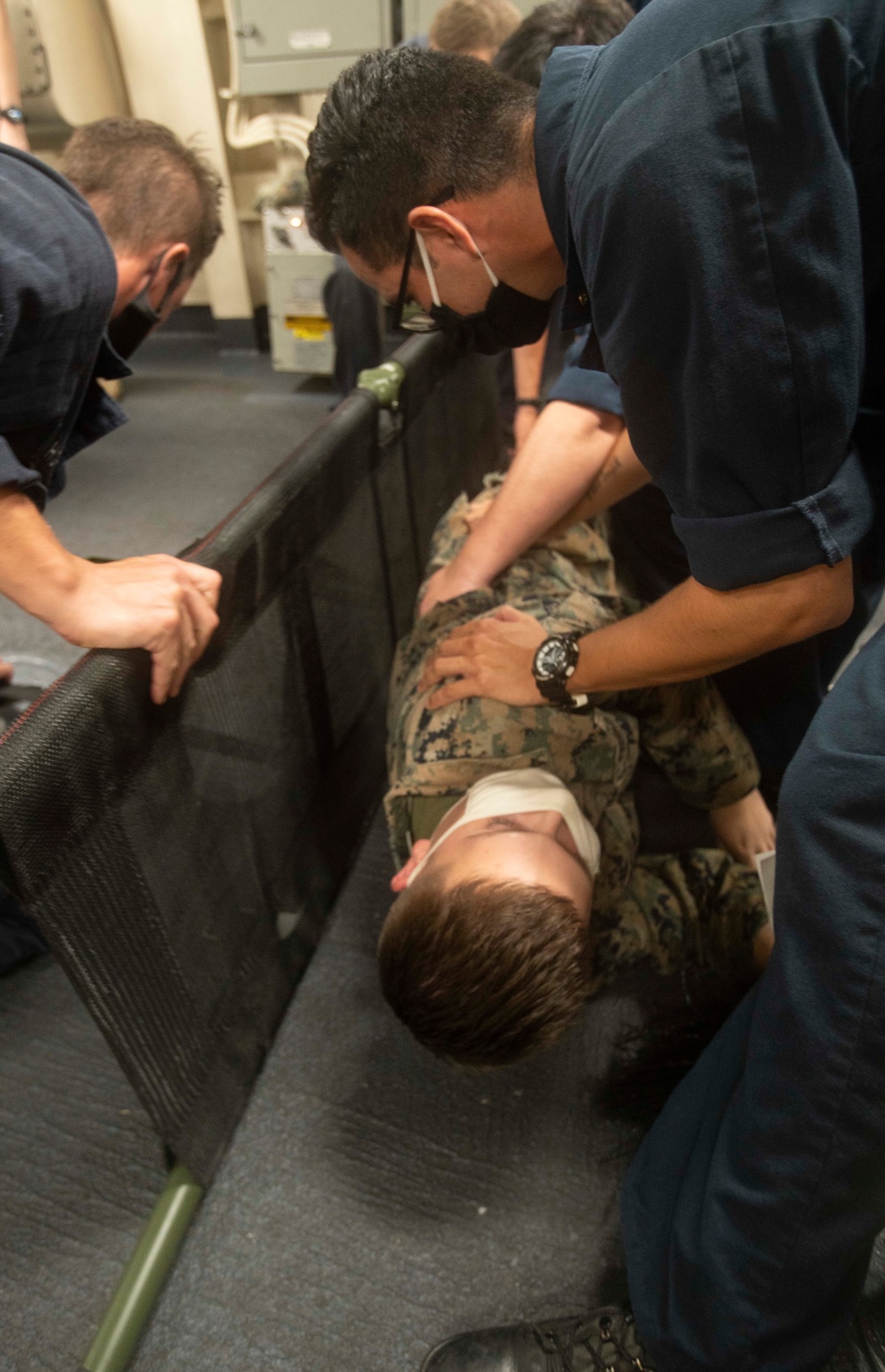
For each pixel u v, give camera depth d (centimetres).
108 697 72
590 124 59
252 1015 116
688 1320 73
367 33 251
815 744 63
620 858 106
